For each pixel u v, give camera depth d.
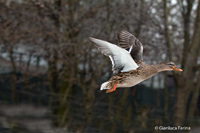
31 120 12.20
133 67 5.24
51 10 10.85
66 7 11.25
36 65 12.04
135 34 11.34
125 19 11.25
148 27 11.38
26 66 11.83
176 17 12.15
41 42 11.04
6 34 10.95
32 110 12.70
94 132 11.91
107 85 5.72
